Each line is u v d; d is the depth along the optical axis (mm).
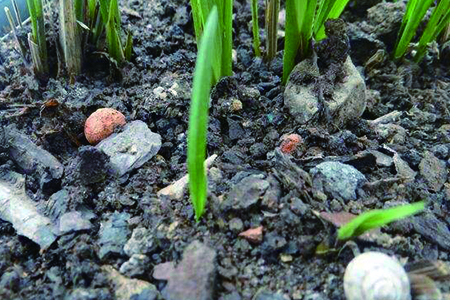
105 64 154
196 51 159
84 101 138
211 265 98
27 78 145
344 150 127
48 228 112
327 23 131
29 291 103
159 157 127
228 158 125
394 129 136
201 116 88
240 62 156
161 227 108
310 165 121
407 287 94
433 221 113
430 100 151
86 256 106
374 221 96
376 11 165
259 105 136
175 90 137
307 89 132
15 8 146
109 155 123
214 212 108
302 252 104
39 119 135
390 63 160
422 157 129
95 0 145
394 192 118
